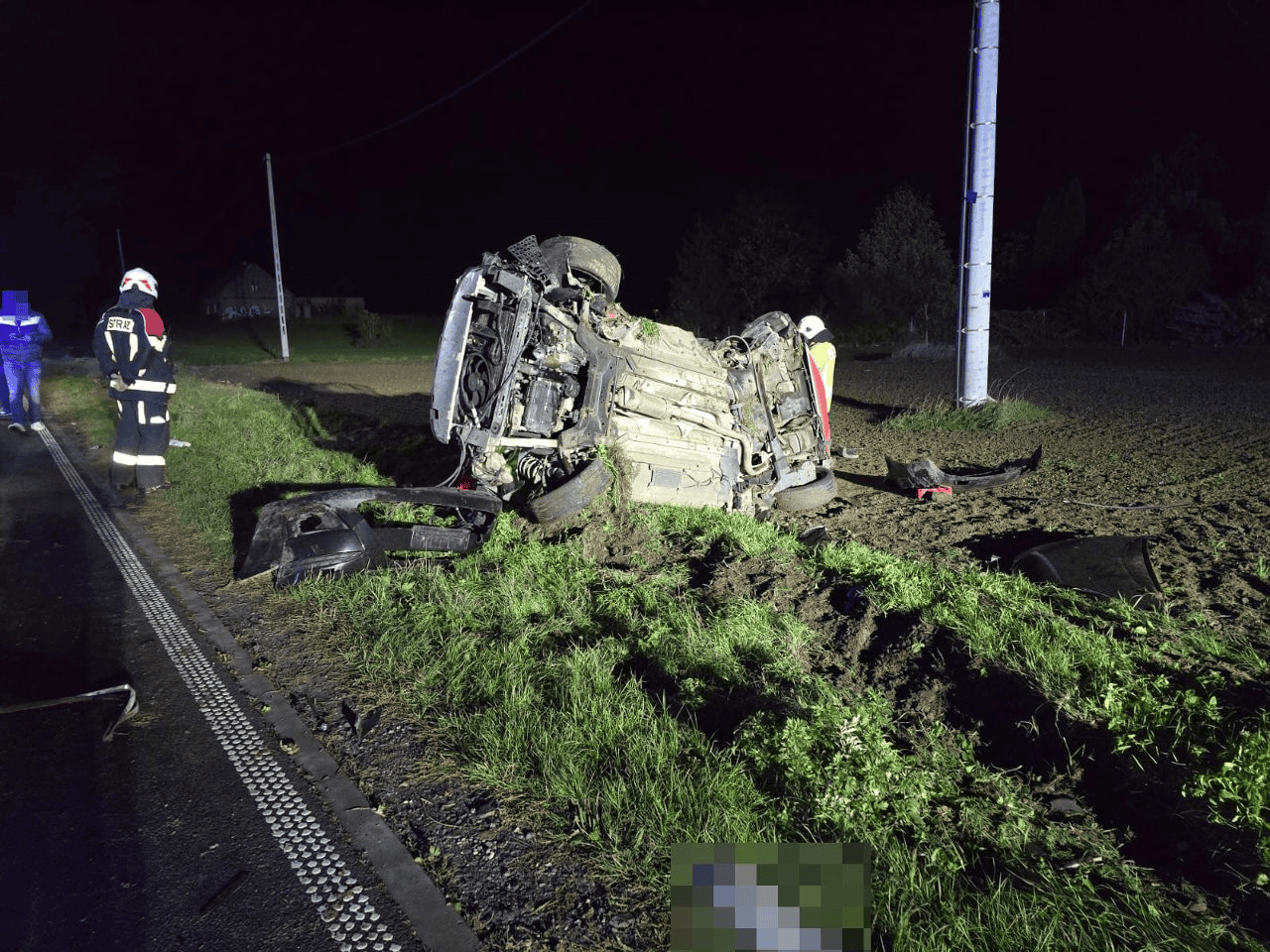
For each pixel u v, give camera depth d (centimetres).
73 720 405
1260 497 785
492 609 515
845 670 445
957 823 325
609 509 668
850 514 771
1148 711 366
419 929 274
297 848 313
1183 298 3278
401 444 1015
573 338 662
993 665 413
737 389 754
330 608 532
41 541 695
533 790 342
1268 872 284
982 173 1254
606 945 267
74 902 283
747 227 3912
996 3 1198
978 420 1247
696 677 425
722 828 306
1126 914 275
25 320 1241
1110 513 748
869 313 3331
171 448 1022
